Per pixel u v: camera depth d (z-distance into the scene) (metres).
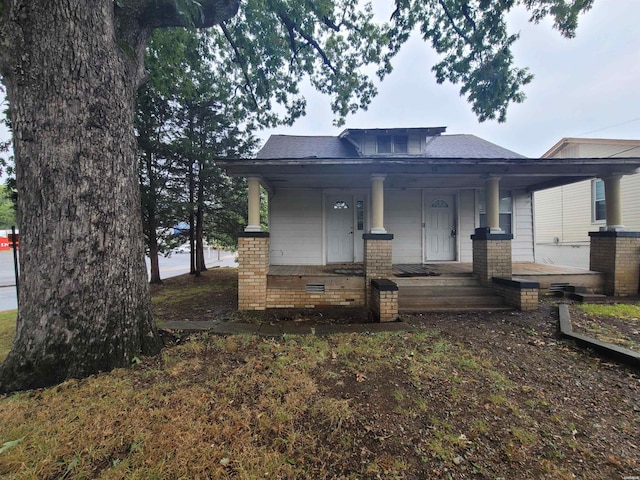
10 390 2.42
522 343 3.55
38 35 2.53
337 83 7.84
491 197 5.72
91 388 2.41
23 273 2.62
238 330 4.05
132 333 2.99
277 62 7.22
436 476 1.58
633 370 2.82
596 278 6.10
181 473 1.55
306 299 5.59
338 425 1.98
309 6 5.84
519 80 6.30
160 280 9.23
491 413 2.14
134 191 3.15
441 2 5.82
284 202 7.75
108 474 1.53
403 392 2.42
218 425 1.95
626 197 8.83
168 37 5.77
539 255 11.66
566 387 2.53
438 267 7.19
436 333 3.91
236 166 5.20
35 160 2.57
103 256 2.80
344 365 2.92
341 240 7.91
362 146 7.50
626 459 1.70
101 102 2.79
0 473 1.53
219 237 11.77
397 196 8.12
